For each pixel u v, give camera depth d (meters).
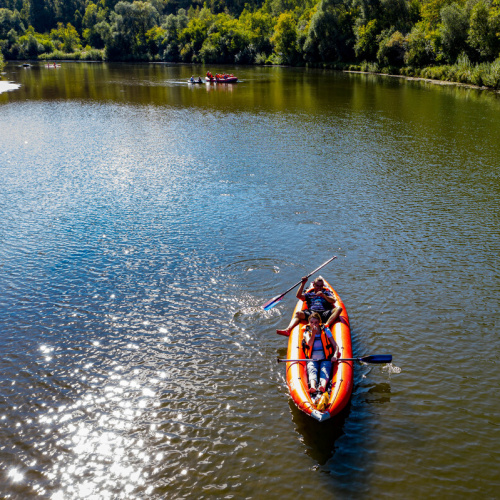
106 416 6.44
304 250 11.13
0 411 6.54
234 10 137.25
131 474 5.57
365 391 6.83
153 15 110.94
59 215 13.26
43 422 6.35
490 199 14.30
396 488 5.33
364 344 7.84
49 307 9.02
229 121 27.16
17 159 18.92
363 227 12.38
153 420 6.36
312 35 71.50
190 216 13.15
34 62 97.25
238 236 11.88
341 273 10.09
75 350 7.81
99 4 142.38
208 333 8.22
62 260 10.77
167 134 23.66
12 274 10.16
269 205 13.91
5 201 14.31
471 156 19.08
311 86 45.19
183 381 7.08
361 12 64.50
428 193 14.87
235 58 84.50
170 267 10.43
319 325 7.21
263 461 5.71
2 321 8.57
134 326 8.44
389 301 9.07
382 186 15.55
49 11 141.88
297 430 6.15
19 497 5.32
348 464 5.64
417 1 62.59
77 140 22.34
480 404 6.59
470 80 43.59
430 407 6.53
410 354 7.62
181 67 78.12
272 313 8.77
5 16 117.31
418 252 11.01
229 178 16.42
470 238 11.70
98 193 14.99
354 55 68.25
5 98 37.81
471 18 44.12
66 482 5.50
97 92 42.19
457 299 9.15
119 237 11.89
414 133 23.39
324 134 23.39
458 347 7.79
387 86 44.16
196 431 6.16
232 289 9.55
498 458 5.72
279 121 26.98
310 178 16.41
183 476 5.54
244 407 6.55
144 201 14.28
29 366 7.44
